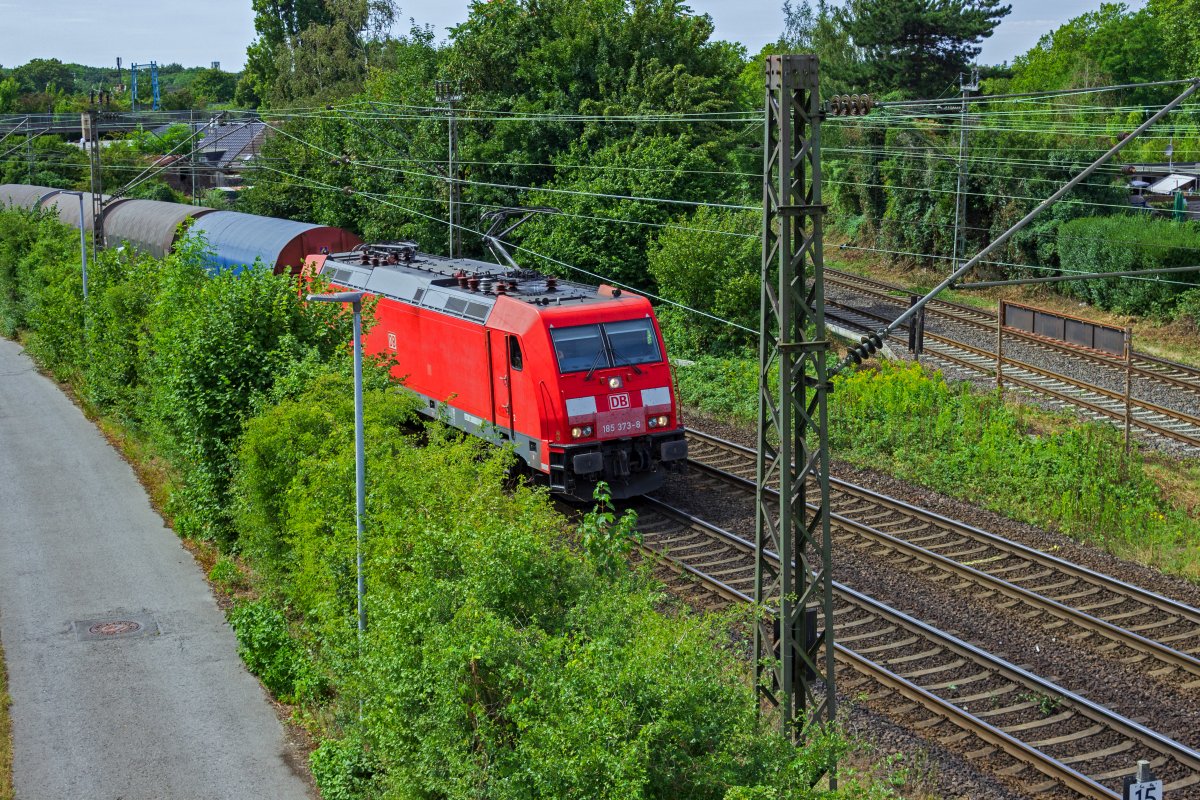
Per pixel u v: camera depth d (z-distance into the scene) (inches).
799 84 412.8
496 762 353.1
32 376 1417.3
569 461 762.2
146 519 843.4
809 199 426.9
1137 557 718.5
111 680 579.8
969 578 665.0
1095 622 594.2
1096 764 469.7
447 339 885.8
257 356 715.4
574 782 314.8
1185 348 1331.2
